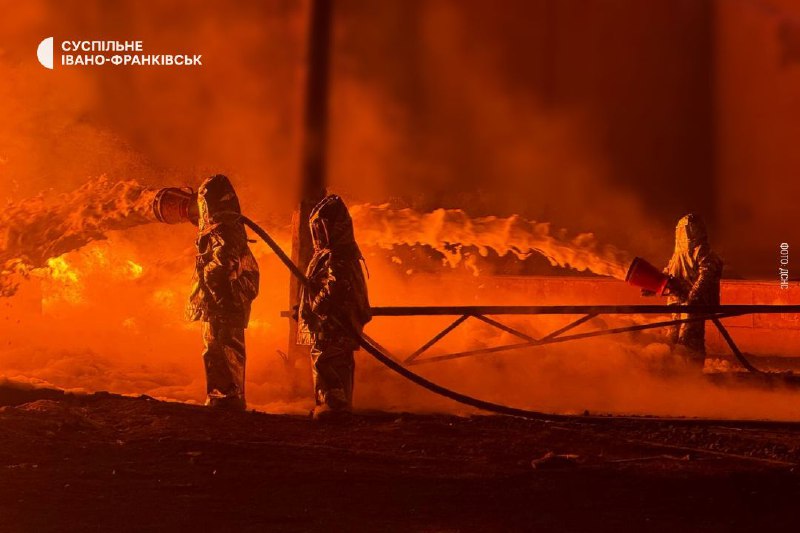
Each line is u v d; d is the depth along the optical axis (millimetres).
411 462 22547
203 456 22047
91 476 20172
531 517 18438
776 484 21000
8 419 23828
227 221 28234
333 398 27281
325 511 18438
